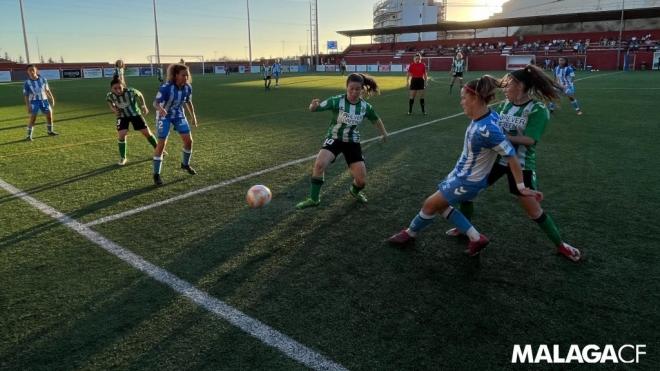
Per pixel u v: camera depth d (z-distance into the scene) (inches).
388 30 2373.3
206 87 1089.4
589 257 149.6
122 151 289.3
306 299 125.3
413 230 156.6
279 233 172.7
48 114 405.1
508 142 127.6
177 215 193.3
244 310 120.0
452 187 141.4
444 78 1360.7
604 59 1619.1
